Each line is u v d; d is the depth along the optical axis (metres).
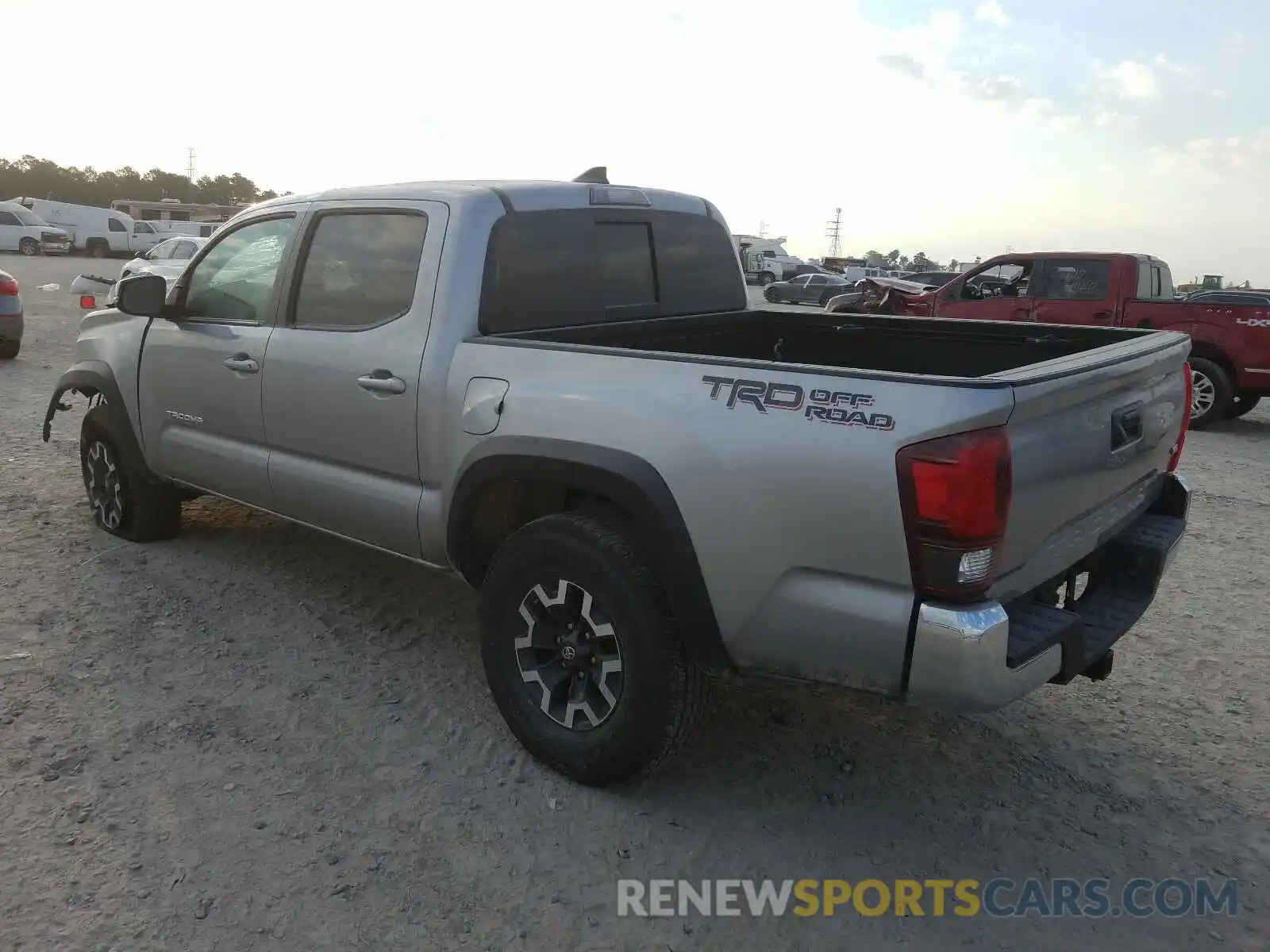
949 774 3.36
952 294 12.53
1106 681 4.09
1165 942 2.62
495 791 3.15
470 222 3.50
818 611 2.62
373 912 2.60
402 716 3.58
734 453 2.70
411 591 4.73
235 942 2.47
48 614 4.28
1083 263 11.53
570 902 2.68
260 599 4.56
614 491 2.92
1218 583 5.32
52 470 6.59
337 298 3.85
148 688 3.70
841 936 2.61
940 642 2.44
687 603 2.83
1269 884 2.86
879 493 2.47
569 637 3.16
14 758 3.19
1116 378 2.82
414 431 3.53
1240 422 11.35
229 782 3.13
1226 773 3.42
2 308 11.20
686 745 3.04
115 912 2.54
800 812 3.12
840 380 2.57
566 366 3.12
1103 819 3.14
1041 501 2.60
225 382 4.29
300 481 4.04
